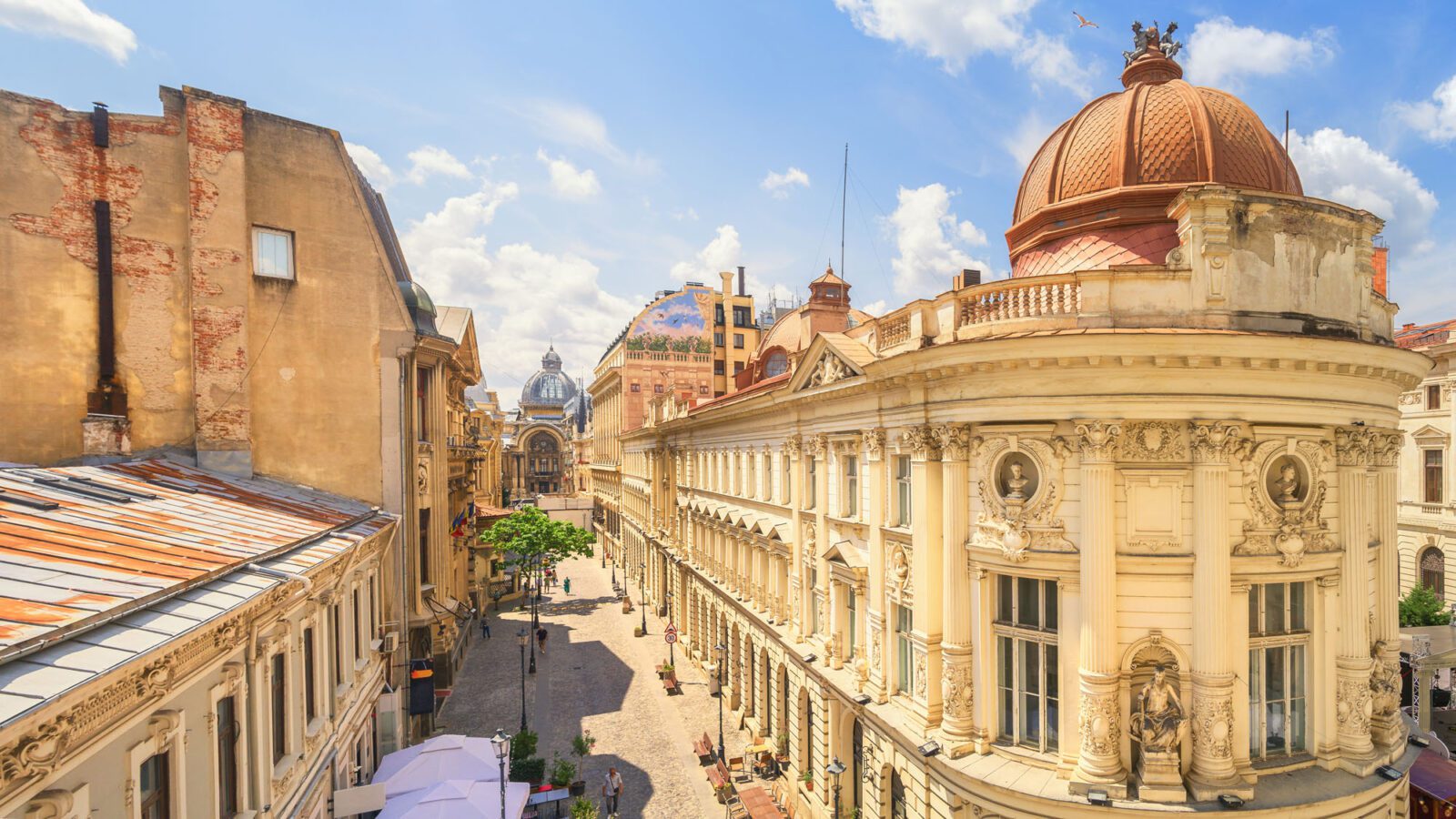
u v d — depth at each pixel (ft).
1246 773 47.60
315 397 75.87
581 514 326.24
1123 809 45.78
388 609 79.25
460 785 63.46
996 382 52.65
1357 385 51.29
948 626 56.24
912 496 61.00
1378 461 54.49
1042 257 63.36
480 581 182.80
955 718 55.67
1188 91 60.08
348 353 77.77
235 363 70.49
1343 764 49.83
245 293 71.10
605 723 107.55
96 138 65.87
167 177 68.59
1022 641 53.21
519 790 67.36
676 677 128.88
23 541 33.76
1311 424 49.75
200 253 69.05
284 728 45.11
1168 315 49.42
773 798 86.58
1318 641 50.57
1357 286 53.11
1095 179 60.80
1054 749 51.90
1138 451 48.78
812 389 79.66
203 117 69.41
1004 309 54.08
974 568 55.42
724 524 118.73
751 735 103.19
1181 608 48.21
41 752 21.18
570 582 220.43
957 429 55.52
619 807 82.94
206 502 54.44
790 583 89.61
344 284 77.82
